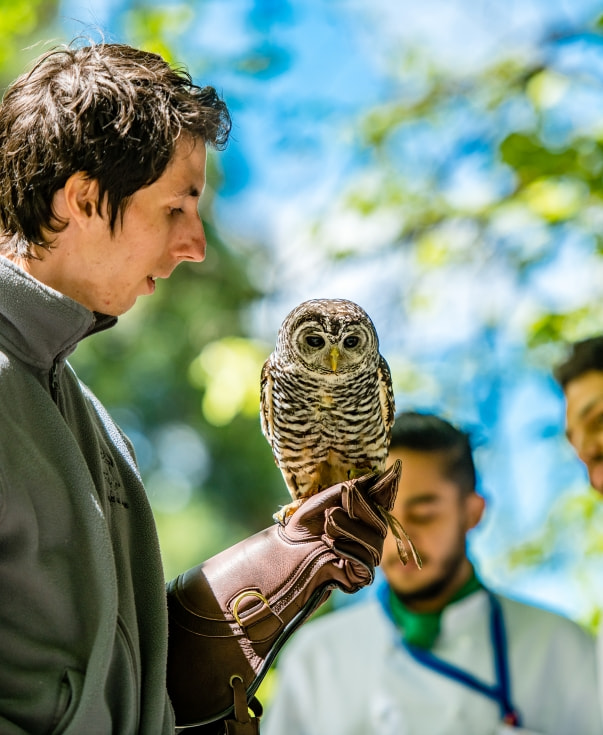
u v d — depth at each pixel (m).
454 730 4.24
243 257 9.15
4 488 2.23
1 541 2.26
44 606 2.29
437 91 7.43
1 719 2.17
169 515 9.55
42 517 2.30
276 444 3.80
